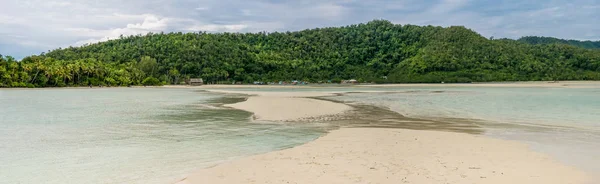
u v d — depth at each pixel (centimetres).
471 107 3703
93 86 12675
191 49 18600
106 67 13812
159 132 2164
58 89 10381
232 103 4578
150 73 16212
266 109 3425
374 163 1284
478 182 1058
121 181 1180
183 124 2516
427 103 4275
